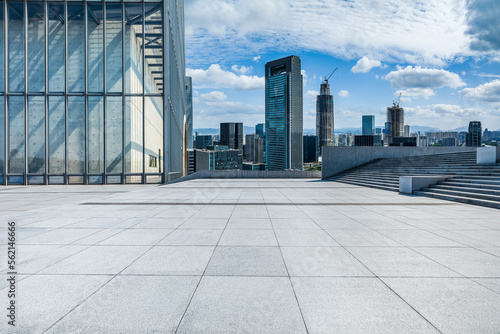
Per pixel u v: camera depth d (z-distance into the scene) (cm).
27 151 2238
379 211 975
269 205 1112
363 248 560
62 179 2253
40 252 535
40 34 2261
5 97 2225
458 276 425
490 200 1076
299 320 308
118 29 2289
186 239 626
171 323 303
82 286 390
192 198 1320
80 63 2269
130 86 2295
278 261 489
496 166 1491
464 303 344
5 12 2231
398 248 560
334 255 519
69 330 288
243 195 1444
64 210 1004
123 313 322
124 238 634
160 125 2311
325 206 1087
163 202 1188
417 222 800
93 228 729
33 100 2250
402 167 2155
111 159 2272
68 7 2258
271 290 380
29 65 2248
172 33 2752
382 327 295
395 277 421
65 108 2252
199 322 305
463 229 715
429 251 541
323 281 409
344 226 752
